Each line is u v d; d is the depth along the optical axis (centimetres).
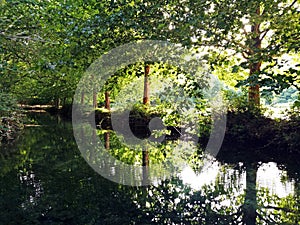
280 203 450
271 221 386
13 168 669
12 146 948
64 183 554
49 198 477
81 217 404
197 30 661
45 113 2164
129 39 682
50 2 762
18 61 679
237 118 902
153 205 446
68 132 1251
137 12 660
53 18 691
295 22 632
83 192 502
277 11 646
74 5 770
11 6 595
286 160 745
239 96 970
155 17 657
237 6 630
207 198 476
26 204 449
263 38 921
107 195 490
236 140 892
